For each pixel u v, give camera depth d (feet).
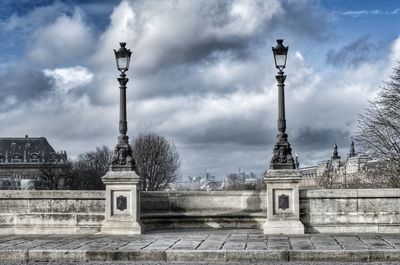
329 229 66.59
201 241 58.13
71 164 414.21
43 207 69.87
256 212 73.56
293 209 65.82
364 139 145.48
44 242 59.31
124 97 70.23
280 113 68.13
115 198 67.92
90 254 51.67
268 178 66.03
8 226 69.77
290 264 47.75
